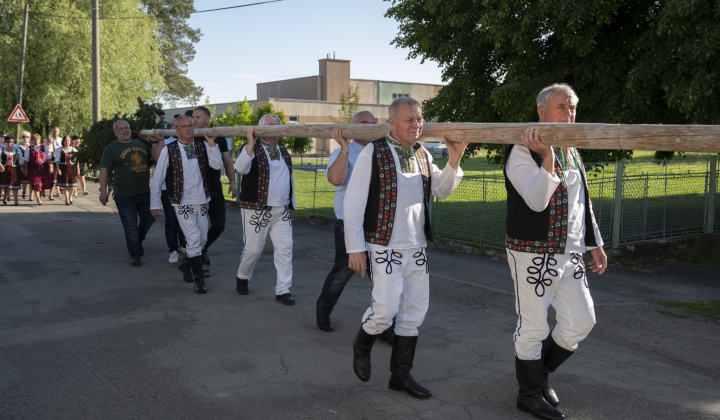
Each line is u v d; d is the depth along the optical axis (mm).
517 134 3184
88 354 4398
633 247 8180
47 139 15023
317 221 11523
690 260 8477
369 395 3727
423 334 4992
